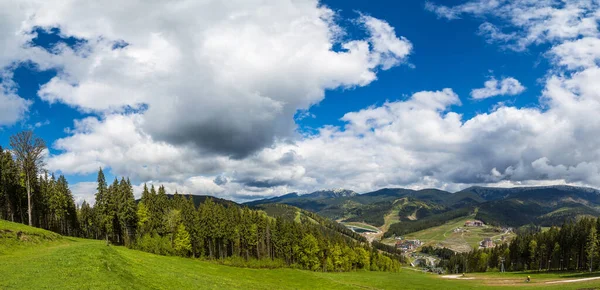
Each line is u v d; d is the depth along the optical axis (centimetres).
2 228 5938
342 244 16425
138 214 12194
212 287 5497
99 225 12325
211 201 14625
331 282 9225
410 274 16600
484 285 9719
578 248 14012
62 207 12712
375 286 9450
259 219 14412
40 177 12462
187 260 9712
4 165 10412
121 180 12069
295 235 14638
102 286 3416
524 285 9050
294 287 7981
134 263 5584
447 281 11394
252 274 9325
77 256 4478
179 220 12288
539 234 17912
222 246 13875
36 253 5206
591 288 6644
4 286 3178
